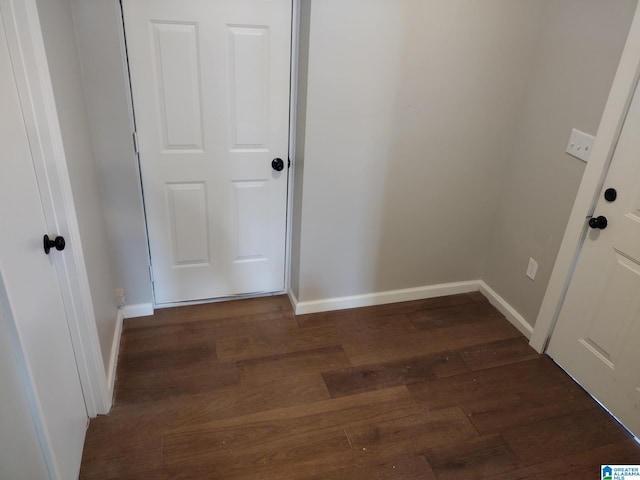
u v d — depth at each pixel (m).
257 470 1.81
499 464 1.88
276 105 2.35
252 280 2.76
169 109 2.22
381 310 2.78
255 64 2.24
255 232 2.62
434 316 2.75
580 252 2.19
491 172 2.64
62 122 1.63
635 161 1.89
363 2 2.07
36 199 1.46
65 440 1.59
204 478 1.77
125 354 2.33
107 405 1.99
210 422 1.99
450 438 1.98
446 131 2.46
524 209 2.54
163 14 2.05
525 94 2.46
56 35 1.65
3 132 1.23
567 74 2.19
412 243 2.72
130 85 2.13
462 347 2.51
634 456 1.94
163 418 2.00
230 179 2.45
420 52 2.24
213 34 2.14
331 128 2.28
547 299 2.39
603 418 2.11
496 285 2.85
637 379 1.97
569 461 1.91
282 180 2.53
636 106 1.86
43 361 1.41
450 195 2.64
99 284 2.07
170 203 2.42
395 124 2.36
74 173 1.75
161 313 2.63
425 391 2.22
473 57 2.32
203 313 2.66
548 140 2.33
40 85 1.41
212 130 2.32
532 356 2.47
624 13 1.89
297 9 2.18
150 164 2.30
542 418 2.10
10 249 1.21
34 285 1.38
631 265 1.95
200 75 2.20
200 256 2.60
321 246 2.56
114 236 2.36
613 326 2.06
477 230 2.81
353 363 2.37
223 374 2.25
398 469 1.84
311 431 1.98
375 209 2.55
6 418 1.12
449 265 2.87
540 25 2.32
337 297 2.74
